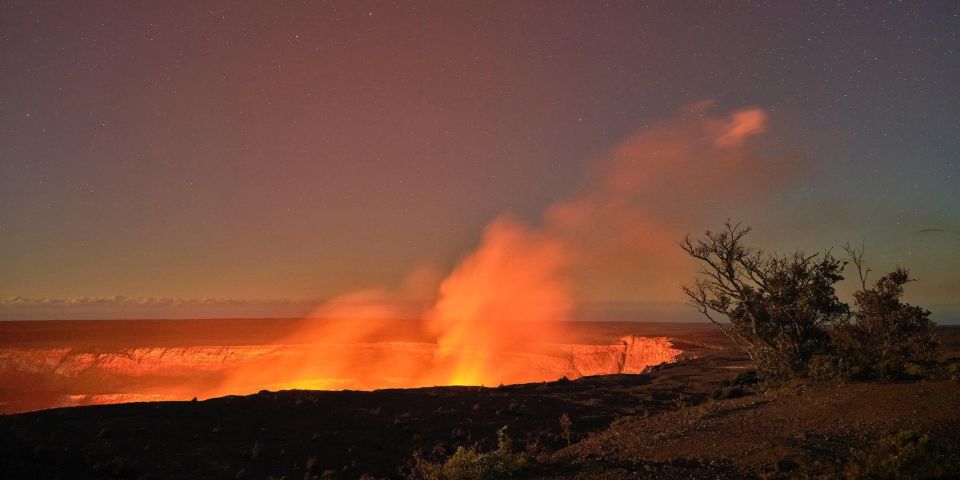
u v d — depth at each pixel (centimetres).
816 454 1355
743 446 1536
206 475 2064
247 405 3191
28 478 1839
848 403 1869
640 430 2098
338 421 2989
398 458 2383
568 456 1761
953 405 1559
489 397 3797
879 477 1137
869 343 3028
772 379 2884
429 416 3158
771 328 3125
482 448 2475
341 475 2144
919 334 2906
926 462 1135
